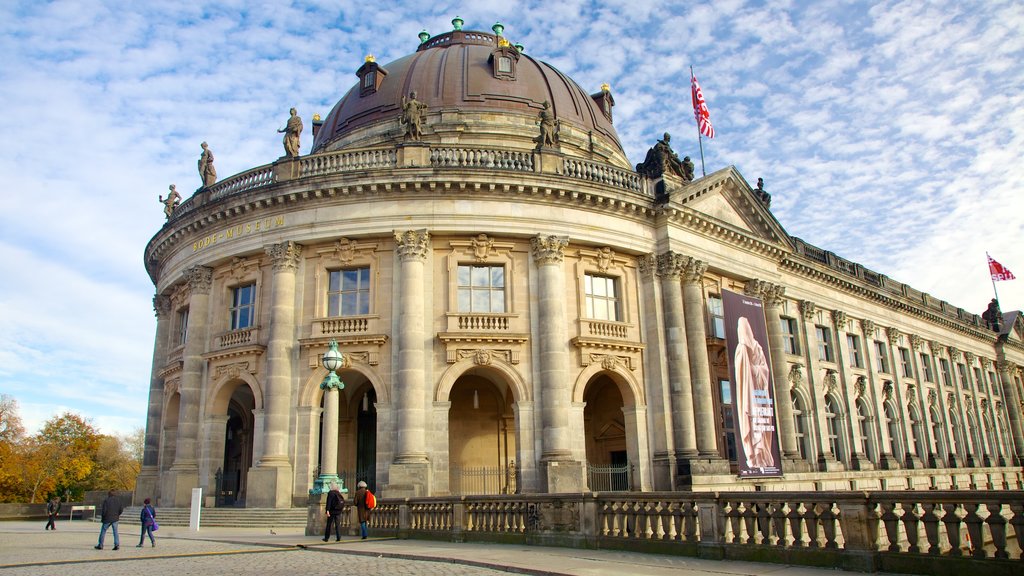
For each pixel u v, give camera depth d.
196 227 37.06
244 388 39.47
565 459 31.25
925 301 63.59
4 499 79.88
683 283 36.94
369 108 45.16
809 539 15.66
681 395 34.75
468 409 36.97
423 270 32.84
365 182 32.91
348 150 34.38
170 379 39.28
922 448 56.50
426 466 30.09
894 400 54.62
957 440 62.94
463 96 44.03
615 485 34.47
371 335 32.12
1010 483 66.69
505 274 34.00
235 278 35.97
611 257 35.94
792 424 41.03
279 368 32.53
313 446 32.06
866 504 13.73
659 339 35.62
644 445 34.56
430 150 34.47
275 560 17.34
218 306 36.41
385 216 33.25
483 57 46.84
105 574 15.05
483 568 15.32
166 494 34.56
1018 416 73.62
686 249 37.66
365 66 46.97
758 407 36.38
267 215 34.72
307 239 33.75
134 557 18.39
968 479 59.78
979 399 68.81
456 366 32.19
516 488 31.66
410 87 44.91
